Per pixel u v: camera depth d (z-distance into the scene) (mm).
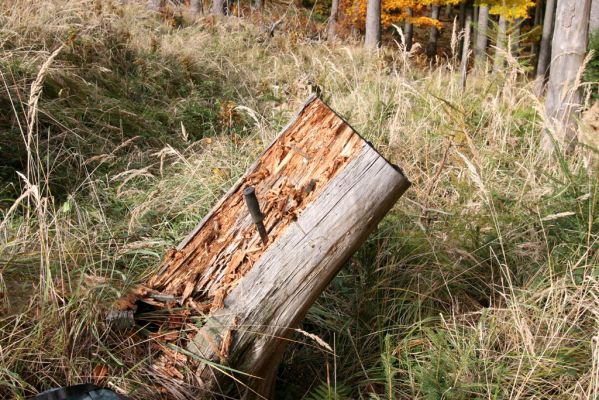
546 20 17859
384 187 2029
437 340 2486
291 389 2514
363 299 2895
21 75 5039
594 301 2607
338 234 2014
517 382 2354
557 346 2430
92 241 2900
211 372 1988
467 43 5176
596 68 6629
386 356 2459
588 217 3039
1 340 2006
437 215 3502
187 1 16016
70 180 4258
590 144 4070
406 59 5070
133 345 2023
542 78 5168
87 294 2127
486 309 2719
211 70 7656
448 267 3025
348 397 2500
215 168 3916
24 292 2227
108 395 1775
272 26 11336
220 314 2012
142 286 2148
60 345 2039
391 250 3195
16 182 4137
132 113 5438
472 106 4605
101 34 6934
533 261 3061
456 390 2281
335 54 9844
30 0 6582
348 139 2098
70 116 5004
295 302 2025
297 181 2119
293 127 2229
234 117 5770
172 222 3584
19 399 1846
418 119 4738
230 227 2146
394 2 18609
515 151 4449
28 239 2631
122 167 4598
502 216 3393
